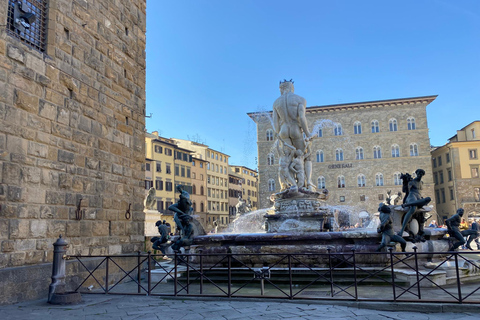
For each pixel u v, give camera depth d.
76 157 11.26
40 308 8.17
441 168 82.50
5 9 9.08
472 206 74.25
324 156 79.88
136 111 14.98
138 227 14.47
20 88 9.36
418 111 77.75
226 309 7.78
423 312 7.42
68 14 11.35
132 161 14.42
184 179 88.12
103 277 11.88
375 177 77.81
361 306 7.81
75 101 11.38
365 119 79.69
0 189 8.65
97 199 12.11
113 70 13.55
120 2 14.34
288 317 7.02
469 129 81.12
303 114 15.58
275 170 78.38
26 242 9.23
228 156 111.94
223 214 106.44
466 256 17.69
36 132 9.78
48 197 10.03
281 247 11.65
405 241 11.05
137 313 7.59
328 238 11.63
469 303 7.48
